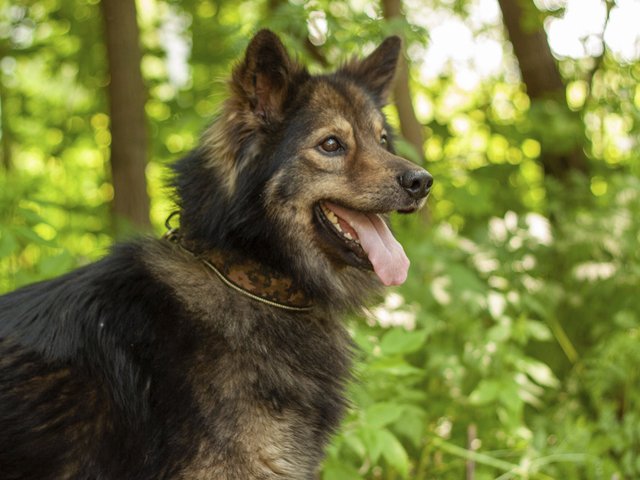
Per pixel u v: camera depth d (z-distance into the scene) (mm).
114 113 7473
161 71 10086
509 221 6461
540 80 8500
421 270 5855
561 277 6758
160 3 9805
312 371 3658
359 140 3770
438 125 8758
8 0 9047
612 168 8078
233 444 3301
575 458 4840
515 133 8164
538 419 5523
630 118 7348
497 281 6316
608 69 8000
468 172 8016
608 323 6305
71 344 3312
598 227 6570
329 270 3805
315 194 3682
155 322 3361
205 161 3713
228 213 3578
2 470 3146
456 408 5352
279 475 3377
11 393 3199
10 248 4531
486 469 5027
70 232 8523
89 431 3266
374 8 5969
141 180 7527
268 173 3615
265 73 3652
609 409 5281
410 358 5715
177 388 3271
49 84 10633
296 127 3680
